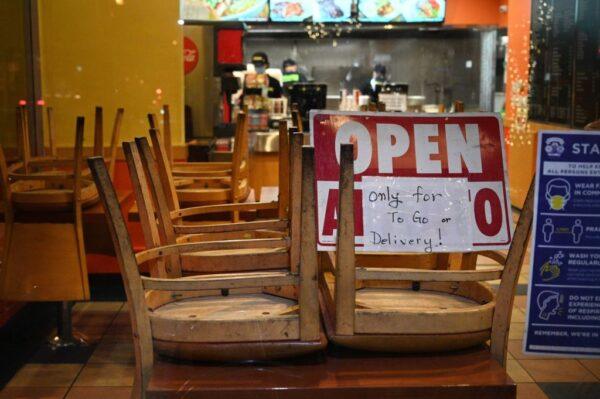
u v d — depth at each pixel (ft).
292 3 23.50
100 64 17.49
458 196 6.14
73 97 17.47
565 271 6.18
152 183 7.59
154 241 6.82
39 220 12.12
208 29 21.49
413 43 28.68
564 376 10.78
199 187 12.78
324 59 28.35
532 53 22.58
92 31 17.39
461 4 26.91
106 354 11.93
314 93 20.90
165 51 17.62
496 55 28.43
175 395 5.16
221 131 20.15
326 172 6.11
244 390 5.19
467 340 5.74
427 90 29.25
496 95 28.48
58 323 12.30
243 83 21.30
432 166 6.17
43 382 10.83
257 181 18.26
